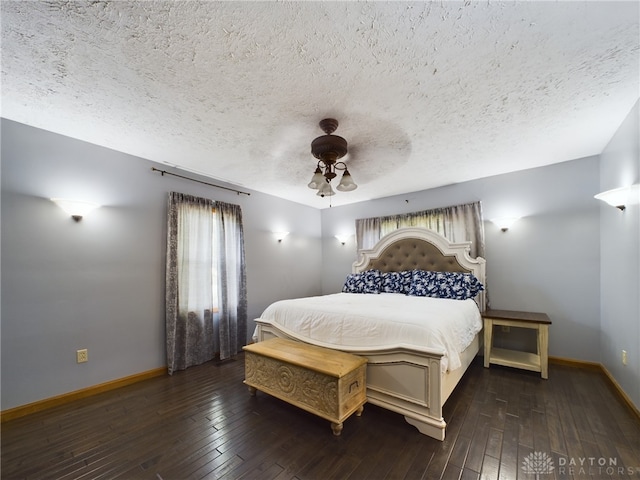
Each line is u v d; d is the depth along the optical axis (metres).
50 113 2.03
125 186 2.75
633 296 2.09
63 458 1.63
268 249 4.27
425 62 1.48
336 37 1.31
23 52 1.41
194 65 1.51
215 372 2.97
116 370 2.61
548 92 1.78
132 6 1.14
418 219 4.06
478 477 1.44
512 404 2.19
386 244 4.11
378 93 1.76
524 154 2.83
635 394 2.04
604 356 2.73
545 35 1.31
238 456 1.63
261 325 2.80
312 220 5.17
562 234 3.06
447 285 3.26
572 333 2.98
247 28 1.26
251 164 3.03
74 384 2.36
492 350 3.23
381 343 2.07
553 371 2.84
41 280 2.23
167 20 1.21
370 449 1.68
